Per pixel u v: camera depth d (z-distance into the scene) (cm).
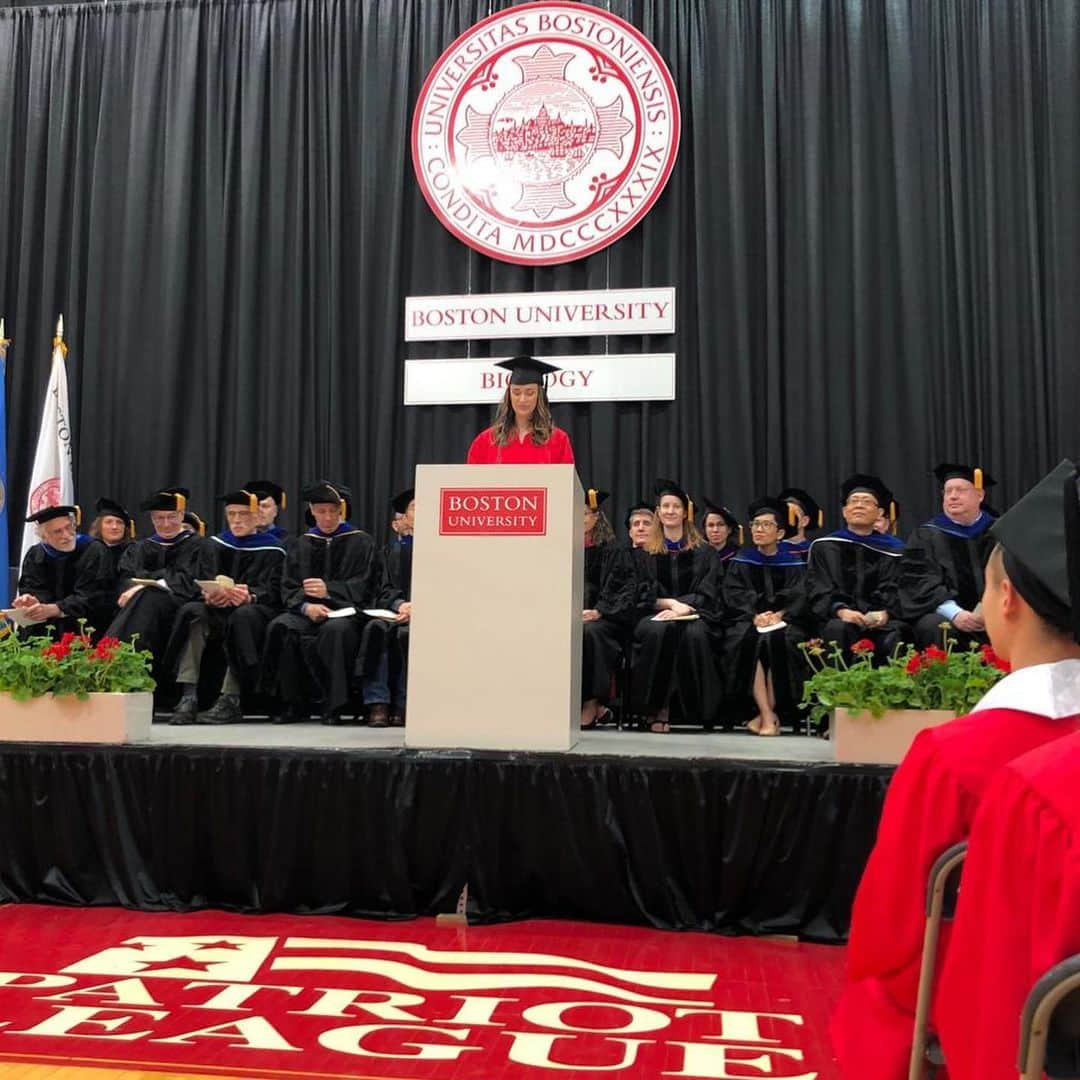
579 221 726
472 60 743
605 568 567
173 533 624
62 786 383
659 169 720
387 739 423
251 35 776
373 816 364
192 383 767
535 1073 222
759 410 701
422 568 373
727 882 348
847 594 544
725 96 719
